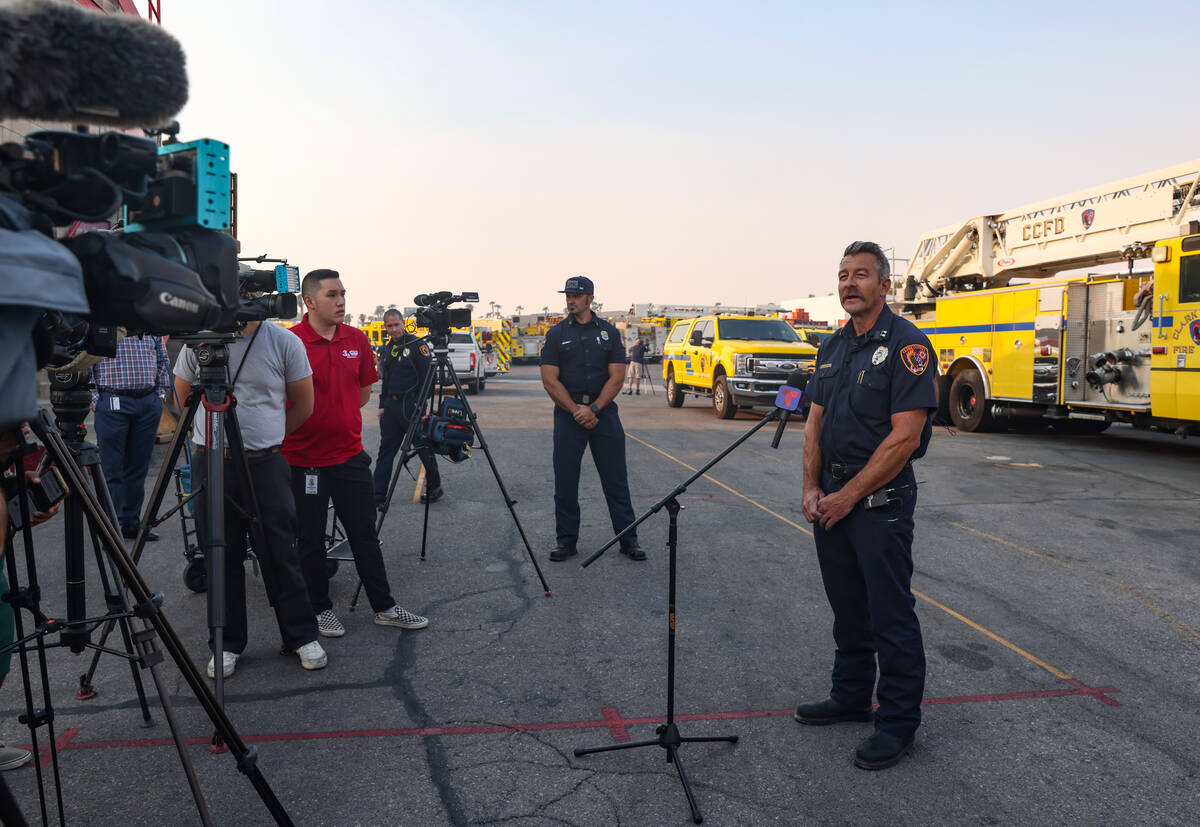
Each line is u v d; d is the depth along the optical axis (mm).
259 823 2531
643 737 3121
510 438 11898
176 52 1553
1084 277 11867
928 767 2918
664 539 6188
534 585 5051
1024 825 2559
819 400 3320
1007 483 8469
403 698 3455
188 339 2719
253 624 4367
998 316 12820
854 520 3021
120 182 1635
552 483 8438
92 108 1498
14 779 2770
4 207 1379
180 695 3463
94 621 1985
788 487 8312
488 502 7480
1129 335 10898
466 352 21047
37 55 1361
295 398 3818
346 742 3064
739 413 16781
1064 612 4582
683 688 3576
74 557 2275
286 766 2883
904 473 3021
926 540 6152
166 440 10062
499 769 2877
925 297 16281
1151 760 2975
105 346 2305
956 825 2557
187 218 1773
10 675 3641
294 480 4066
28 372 1391
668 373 18594
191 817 2561
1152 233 11195
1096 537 6246
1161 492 7992
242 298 2803
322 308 4031
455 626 4332
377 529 4352
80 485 1950
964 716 3322
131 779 2783
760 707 3402
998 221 14234
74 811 2584
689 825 2549
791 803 2680
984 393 13117
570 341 5523
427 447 5047
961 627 4344
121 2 8062
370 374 4320
